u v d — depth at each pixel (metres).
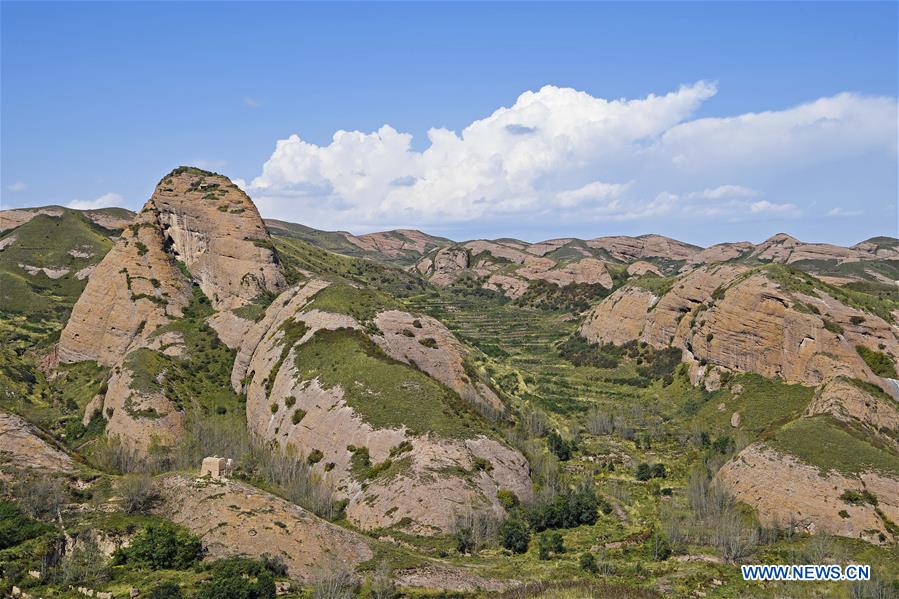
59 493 84.25
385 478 94.88
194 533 76.56
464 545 83.12
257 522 76.81
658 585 72.12
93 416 137.00
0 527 74.69
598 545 84.75
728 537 82.62
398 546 82.62
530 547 85.19
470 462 98.19
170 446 118.94
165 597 62.59
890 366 129.88
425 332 138.38
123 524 77.81
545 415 147.12
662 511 96.12
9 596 64.69
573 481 110.31
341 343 126.12
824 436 101.25
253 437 120.19
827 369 130.38
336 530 78.94
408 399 108.62
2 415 101.00
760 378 143.50
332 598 64.12
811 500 91.44
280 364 129.75
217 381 145.75
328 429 107.94
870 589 70.25
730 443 123.56
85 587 66.62
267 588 64.56
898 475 92.19
